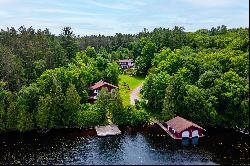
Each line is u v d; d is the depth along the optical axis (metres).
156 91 137.88
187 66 147.50
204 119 127.12
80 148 104.88
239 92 124.31
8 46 168.75
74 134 119.06
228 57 143.00
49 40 191.75
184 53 175.88
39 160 95.25
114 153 100.31
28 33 191.50
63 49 190.12
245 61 137.00
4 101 124.06
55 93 125.88
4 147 106.19
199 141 110.88
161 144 108.12
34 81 149.62
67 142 110.56
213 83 132.00
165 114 128.25
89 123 127.31
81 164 92.06
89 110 130.50
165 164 91.44
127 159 95.44
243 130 121.94
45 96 125.12
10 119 121.75
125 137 115.31
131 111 130.00
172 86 129.00
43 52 169.75
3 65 144.50
